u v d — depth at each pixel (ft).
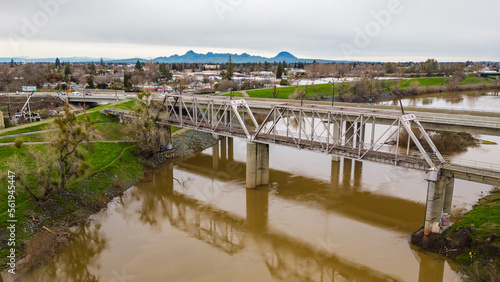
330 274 124.57
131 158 242.58
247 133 200.85
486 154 268.62
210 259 134.31
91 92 510.58
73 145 175.94
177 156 273.54
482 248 122.42
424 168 137.69
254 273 125.39
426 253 132.67
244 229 159.02
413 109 259.39
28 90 511.81
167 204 188.34
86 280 122.01
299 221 164.45
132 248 142.72
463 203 173.68
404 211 172.14
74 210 167.12
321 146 176.24
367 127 376.07
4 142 212.84
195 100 246.27
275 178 222.07
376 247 140.15
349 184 209.97
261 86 607.37
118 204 186.50
